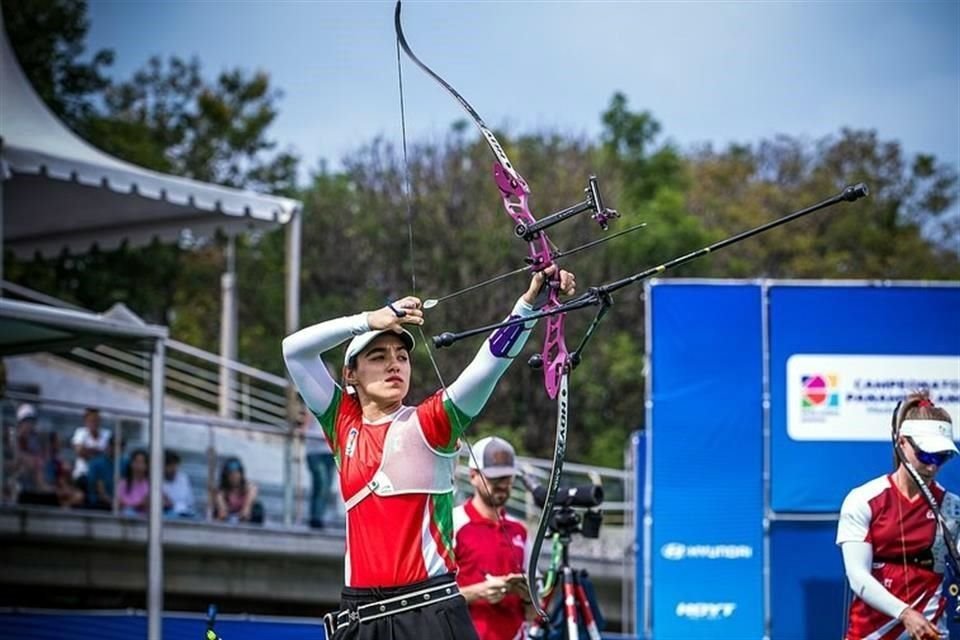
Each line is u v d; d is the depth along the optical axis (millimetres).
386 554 12789
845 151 77500
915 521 16250
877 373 26812
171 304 62844
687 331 27344
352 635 12828
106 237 35906
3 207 34312
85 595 32812
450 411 12859
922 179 77438
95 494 31688
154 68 67375
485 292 61500
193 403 56812
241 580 33781
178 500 32719
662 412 27328
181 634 27438
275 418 42531
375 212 65125
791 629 26953
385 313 12789
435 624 12719
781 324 27078
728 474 27234
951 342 26734
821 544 27000
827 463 26906
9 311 23422
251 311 64938
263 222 34062
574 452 60656
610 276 63406
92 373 41344
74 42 61656
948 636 16844
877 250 73938
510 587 18062
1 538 30438
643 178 74000
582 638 20047
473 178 64750
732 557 27109
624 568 38969
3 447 30734
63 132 31344
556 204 64812
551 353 13031
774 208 74562
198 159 66688
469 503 18938
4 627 26875
